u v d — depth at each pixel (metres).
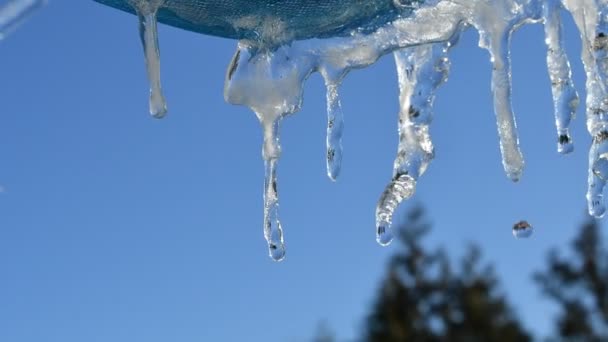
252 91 3.71
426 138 3.87
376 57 3.70
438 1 3.55
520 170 3.74
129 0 3.37
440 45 3.81
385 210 3.84
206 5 3.40
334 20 3.53
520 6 3.64
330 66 3.71
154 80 3.37
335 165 3.81
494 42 3.67
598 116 3.65
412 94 3.86
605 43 3.60
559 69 3.66
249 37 3.63
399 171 3.87
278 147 3.76
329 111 3.78
